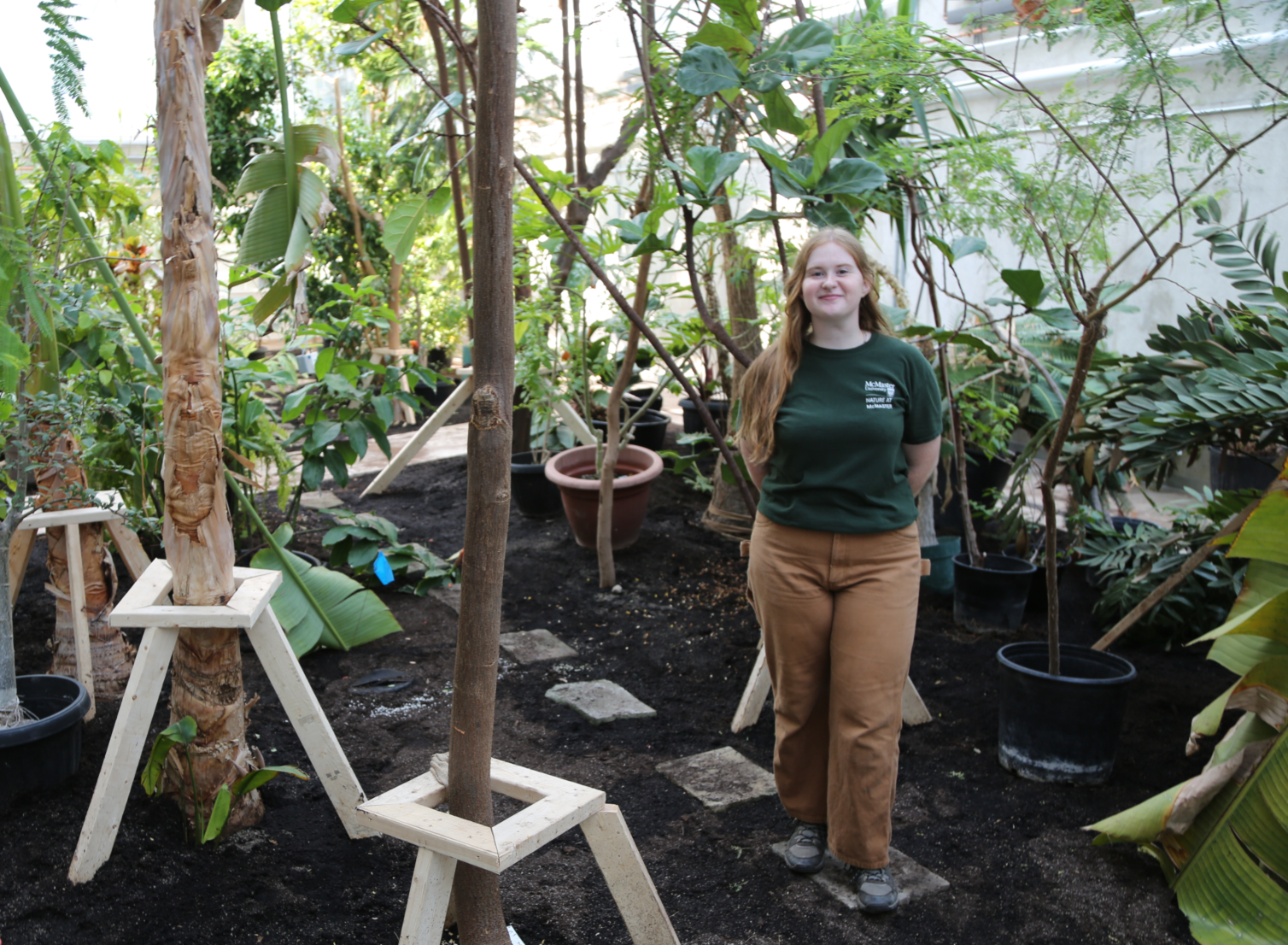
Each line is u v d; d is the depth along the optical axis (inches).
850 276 89.8
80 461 123.2
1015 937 91.9
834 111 124.2
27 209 131.9
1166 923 93.7
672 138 144.3
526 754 128.8
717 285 271.4
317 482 188.5
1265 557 89.1
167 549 97.4
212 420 95.7
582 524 213.5
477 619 73.8
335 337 199.5
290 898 93.7
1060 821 111.2
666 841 108.0
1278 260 180.9
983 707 140.3
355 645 162.1
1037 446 167.8
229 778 102.0
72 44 79.5
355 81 382.9
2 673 105.6
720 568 204.7
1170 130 124.6
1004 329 212.8
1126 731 132.1
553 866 102.7
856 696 90.5
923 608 178.4
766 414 93.5
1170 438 136.3
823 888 99.0
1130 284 220.5
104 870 94.7
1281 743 85.4
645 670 156.9
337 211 364.5
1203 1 106.0
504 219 68.2
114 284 129.3
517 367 224.8
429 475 292.0
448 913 88.4
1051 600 115.6
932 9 202.4
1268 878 83.0
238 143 349.7
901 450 94.7
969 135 132.2
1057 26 113.2
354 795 103.4
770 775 122.3
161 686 95.3
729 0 114.6
